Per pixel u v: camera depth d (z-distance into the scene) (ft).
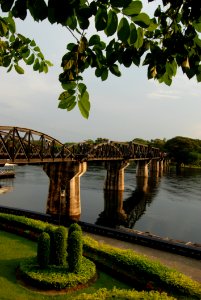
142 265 50.98
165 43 9.64
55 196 151.64
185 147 544.62
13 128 93.71
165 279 47.65
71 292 46.16
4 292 44.29
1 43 14.15
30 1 7.04
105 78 9.65
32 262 53.42
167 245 67.26
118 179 237.04
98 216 168.35
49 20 7.17
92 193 229.45
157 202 213.05
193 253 64.13
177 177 361.30
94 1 7.14
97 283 50.11
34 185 254.68
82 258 56.03
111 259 55.11
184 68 9.71
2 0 7.19
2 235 72.74
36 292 45.32
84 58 9.41
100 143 191.01
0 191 222.69
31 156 117.60
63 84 9.67
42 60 14.80
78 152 169.37
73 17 7.30
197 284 47.32
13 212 100.99
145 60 10.00
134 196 231.71
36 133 110.93
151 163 399.03
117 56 9.23
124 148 267.59
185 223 162.40
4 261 56.08
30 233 71.92
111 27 7.34
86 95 9.71
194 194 242.78
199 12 8.32
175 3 9.03
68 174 150.20
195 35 9.32
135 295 36.22
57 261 52.13
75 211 153.38
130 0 6.97
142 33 7.82
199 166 536.83
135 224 158.71
